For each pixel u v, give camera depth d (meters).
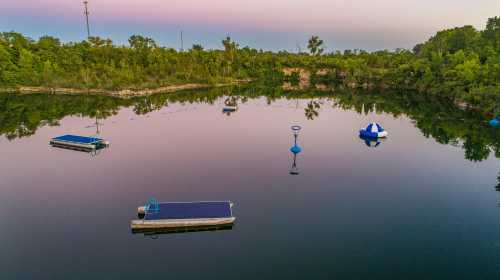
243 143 56.75
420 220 31.33
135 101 103.12
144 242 27.67
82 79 120.75
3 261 25.11
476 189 38.53
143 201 34.47
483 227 30.16
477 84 97.25
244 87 150.50
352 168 45.09
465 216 32.12
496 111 79.50
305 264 24.86
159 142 56.88
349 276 23.58
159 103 100.19
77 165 45.09
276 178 41.06
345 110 93.50
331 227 29.94
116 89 115.31
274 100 111.81
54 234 28.59
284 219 31.27
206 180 40.03
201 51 179.88
